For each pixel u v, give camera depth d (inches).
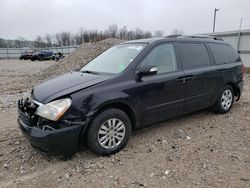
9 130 192.5
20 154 152.5
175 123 199.6
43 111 134.3
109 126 146.9
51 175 131.0
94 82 146.8
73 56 546.6
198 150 154.5
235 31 589.0
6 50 2079.2
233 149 155.8
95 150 143.9
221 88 212.4
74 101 134.9
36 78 479.2
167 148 157.6
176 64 180.2
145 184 121.7
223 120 206.8
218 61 211.3
